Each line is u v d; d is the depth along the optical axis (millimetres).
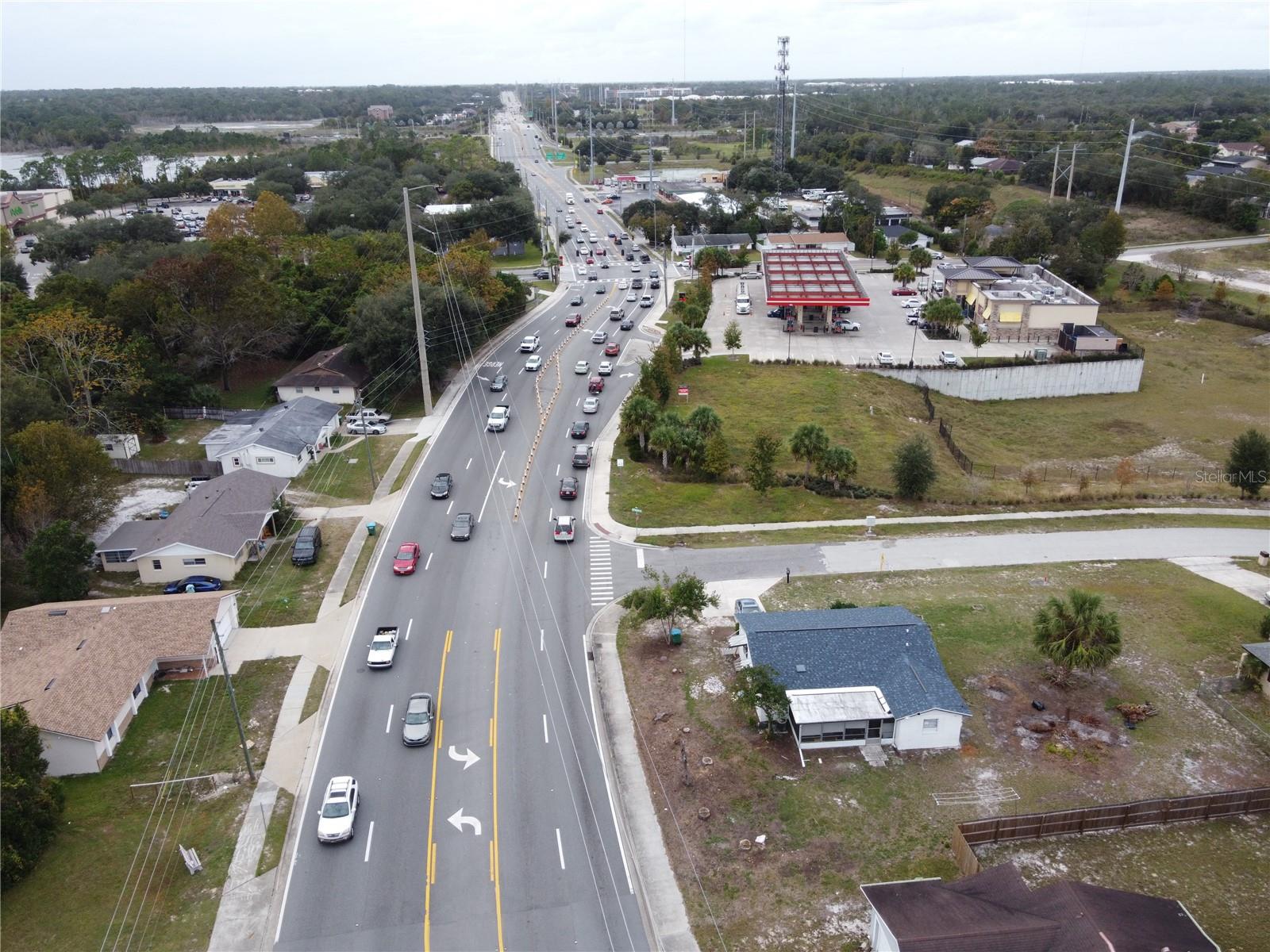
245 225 165500
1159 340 132125
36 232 197125
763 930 36531
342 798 41938
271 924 36812
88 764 45156
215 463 81250
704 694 50719
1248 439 79000
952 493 78938
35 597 60094
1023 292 131625
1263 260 169375
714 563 65375
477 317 116688
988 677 52344
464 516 69688
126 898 38031
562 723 48719
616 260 172750
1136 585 62719
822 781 44406
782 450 87000
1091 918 32625
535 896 38188
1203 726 48531
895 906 34281
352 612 59156
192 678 52594
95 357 86812
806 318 127875
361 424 91562
